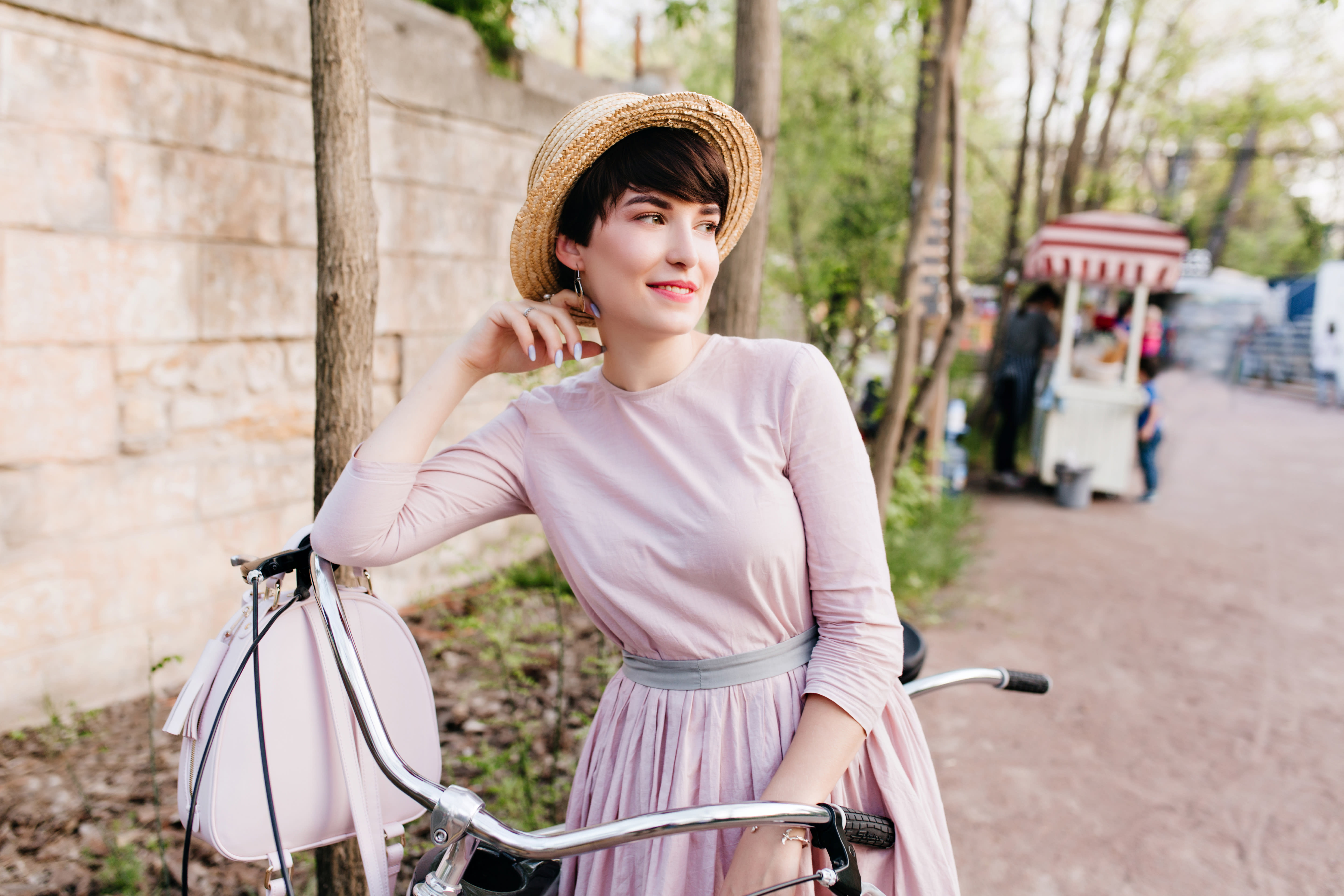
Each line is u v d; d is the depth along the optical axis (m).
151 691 2.39
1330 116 13.95
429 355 4.55
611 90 5.93
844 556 1.23
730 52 8.79
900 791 1.30
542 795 2.77
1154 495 8.16
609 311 1.27
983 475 9.23
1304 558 6.27
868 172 8.69
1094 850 2.90
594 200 1.22
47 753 2.95
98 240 3.11
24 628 3.04
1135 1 10.19
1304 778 3.35
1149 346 10.27
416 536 1.35
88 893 2.31
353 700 1.21
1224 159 16.09
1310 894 2.69
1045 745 3.59
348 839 1.94
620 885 1.30
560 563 1.39
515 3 4.97
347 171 1.87
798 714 1.28
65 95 2.96
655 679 1.33
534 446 1.37
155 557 3.40
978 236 13.05
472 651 3.87
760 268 2.81
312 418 3.95
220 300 3.51
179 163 3.31
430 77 4.32
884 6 7.33
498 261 4.96
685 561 1.24
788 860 1.16
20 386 2.96
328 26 1.82
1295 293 18.91
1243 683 4.19
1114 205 14.88
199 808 1.29
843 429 1.26
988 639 4.70
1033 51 9.41
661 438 1.28
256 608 1.28
